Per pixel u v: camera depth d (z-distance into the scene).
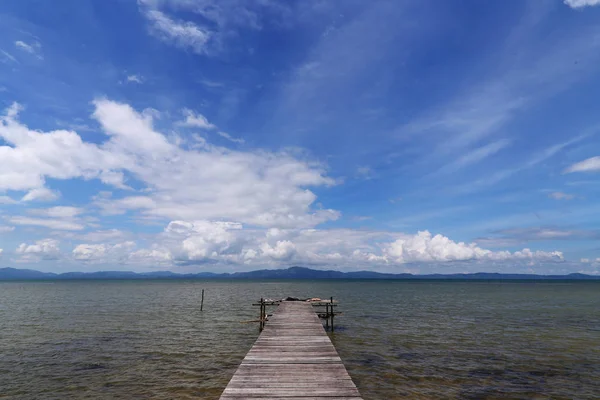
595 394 12.74
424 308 42.00
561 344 20.81
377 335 23.53
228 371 15.32
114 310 39.06
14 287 116.31
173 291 87.81
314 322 17.48
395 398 12.25
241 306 44.66
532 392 12.91
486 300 56.38
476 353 18.50
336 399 7.15
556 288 113.19
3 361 16.78
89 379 14.18
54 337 22.64
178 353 18.42
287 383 8.10
